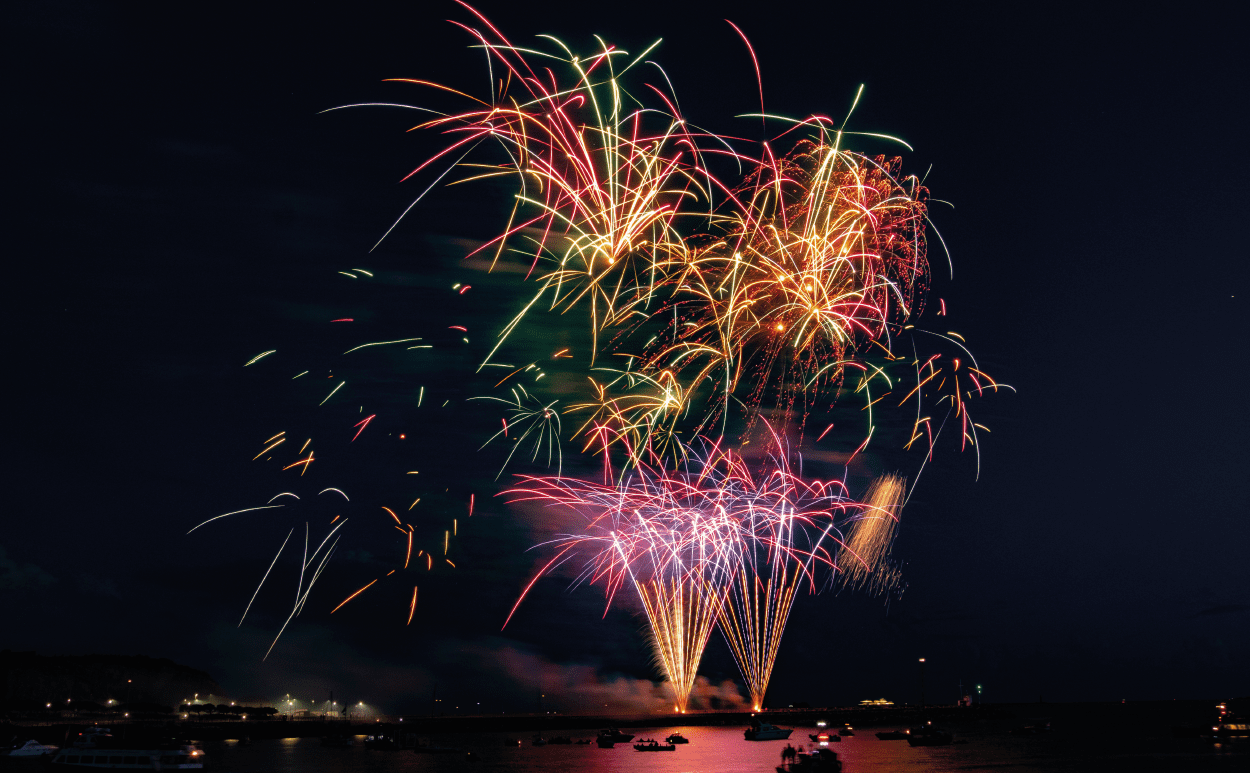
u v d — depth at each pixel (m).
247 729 193.12
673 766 136.12
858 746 177.88
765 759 146.75
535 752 166.88
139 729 173.00
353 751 163.00
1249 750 160.25
